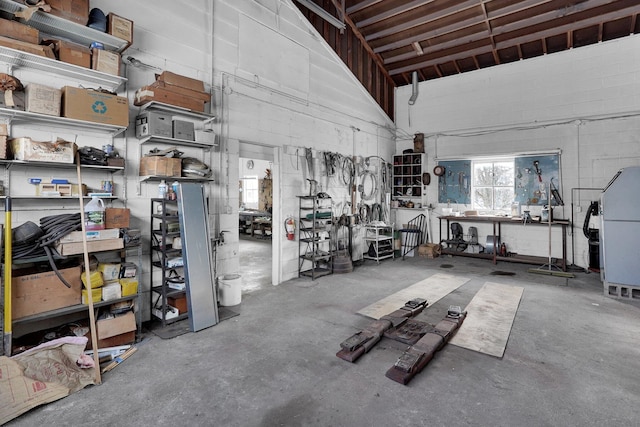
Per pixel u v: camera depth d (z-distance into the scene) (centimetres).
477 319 357
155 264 349
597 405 215
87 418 200
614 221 435
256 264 653
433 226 771
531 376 249
